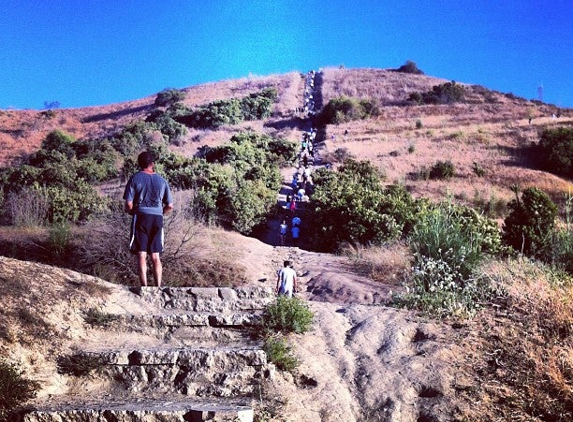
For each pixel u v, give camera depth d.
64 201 19.05
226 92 85.00
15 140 63.97
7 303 5.69
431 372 5.23
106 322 5.94
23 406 4.55
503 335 5.73
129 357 5.26
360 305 6.84
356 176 34.84
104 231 12.79
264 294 6.79
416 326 6.07
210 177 25.78
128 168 35.09
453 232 8.30
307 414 4.78
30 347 5.24
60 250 13.34
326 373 5.36
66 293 6.19
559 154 42.66
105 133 66.81
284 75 93.69
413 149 47.31
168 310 6.51
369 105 65.62
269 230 25.94
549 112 65.06
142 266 6.84
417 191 37.22
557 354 5.29
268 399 4.92
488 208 33.22
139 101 89.94
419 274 7.25
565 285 6.79
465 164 43.62
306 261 16.17
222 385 5.08
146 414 4.40
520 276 7.22
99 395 4.93
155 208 6.95
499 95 77.94
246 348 5.46
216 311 6.51
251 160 38.34
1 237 14.54
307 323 6.05
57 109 87.25
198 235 14.88
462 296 6.75
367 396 5.03
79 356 5.24
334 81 86.06
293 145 44.62
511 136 50.88
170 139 53.88
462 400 4.86
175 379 5.17
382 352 5.67
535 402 4.77
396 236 18.12
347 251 17.97
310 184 34.88
